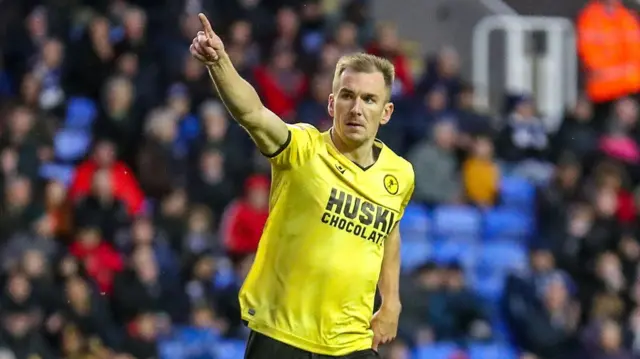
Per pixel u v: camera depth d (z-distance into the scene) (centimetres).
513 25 6200
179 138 4734
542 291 4641
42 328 3884
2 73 5050
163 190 4522
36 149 4475
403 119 5131
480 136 5169
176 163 4569
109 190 4241
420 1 6150
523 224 5144
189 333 4116
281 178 1966
